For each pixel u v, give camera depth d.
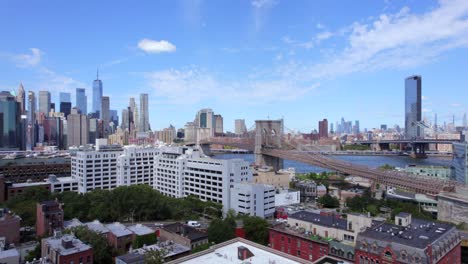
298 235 110.31
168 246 108.88
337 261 81.44
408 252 83.44
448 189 193.25
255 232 126.25
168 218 173.62
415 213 164.50
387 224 103.56
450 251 93.69
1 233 127.56
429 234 93.81
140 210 167.50
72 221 146.88
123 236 117.12
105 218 161.62
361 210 189.38
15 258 101.44
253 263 73.56
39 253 111.50
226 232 122.56
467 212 162.62
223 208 188.00
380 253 88.44
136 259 92.75
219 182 195.62
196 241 114.19
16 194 195.25
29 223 148.12
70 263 95.94
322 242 103.06
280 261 75.06
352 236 104.19
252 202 175.00
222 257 76.75
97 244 106.19
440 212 179.75
